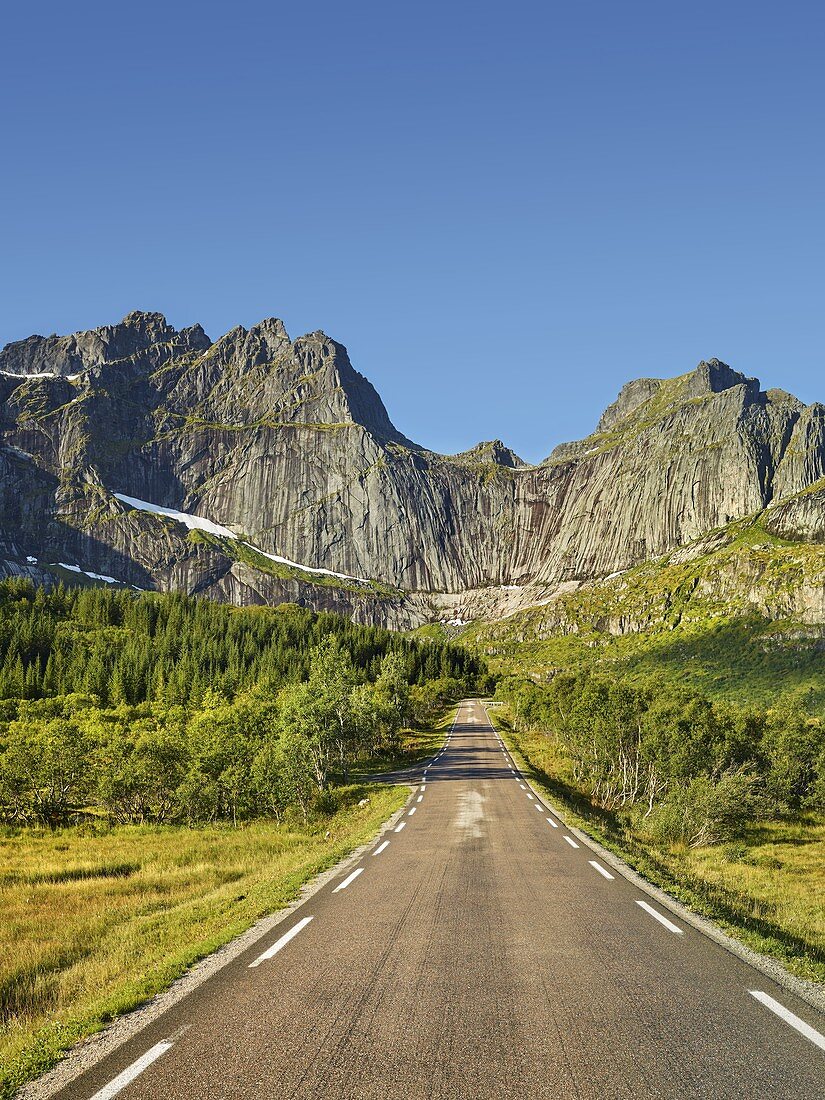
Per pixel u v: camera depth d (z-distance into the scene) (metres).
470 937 11.73
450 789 44.44
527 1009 8.27
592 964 10.12
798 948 11.58
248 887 19.34
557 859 20.53
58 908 21.98
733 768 54.84
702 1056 6.95
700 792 43.31
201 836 40.59
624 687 58.97
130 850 36.31
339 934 12.15
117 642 190.50
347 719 59.75
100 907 21.64
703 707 58.62
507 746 77.06
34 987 12.36
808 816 57.44
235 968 10.32
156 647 179.88
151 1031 7.91
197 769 49.34
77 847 40.00
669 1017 7.98
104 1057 7.26
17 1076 7.04
